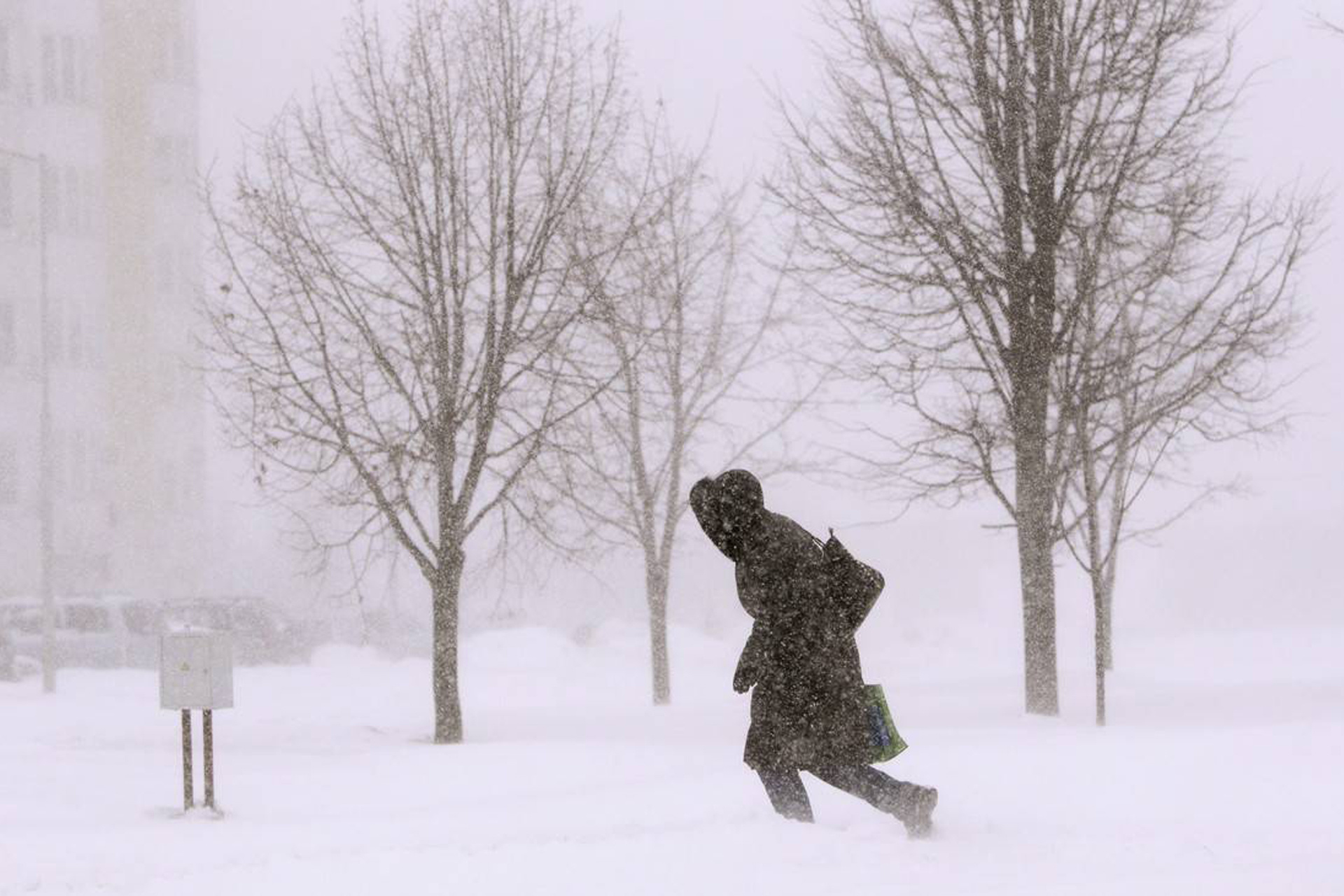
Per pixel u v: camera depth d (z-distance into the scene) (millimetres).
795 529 15750
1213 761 21578
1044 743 25422
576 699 57469
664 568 53250
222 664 20922
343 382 36094
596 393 37781
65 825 18891
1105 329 43562
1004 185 39594
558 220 37156
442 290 36344
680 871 13062
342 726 41156
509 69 37156
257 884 12789
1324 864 13023
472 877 12875
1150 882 12211
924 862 13594
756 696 15758
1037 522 39938
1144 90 38594
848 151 40219
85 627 76375
